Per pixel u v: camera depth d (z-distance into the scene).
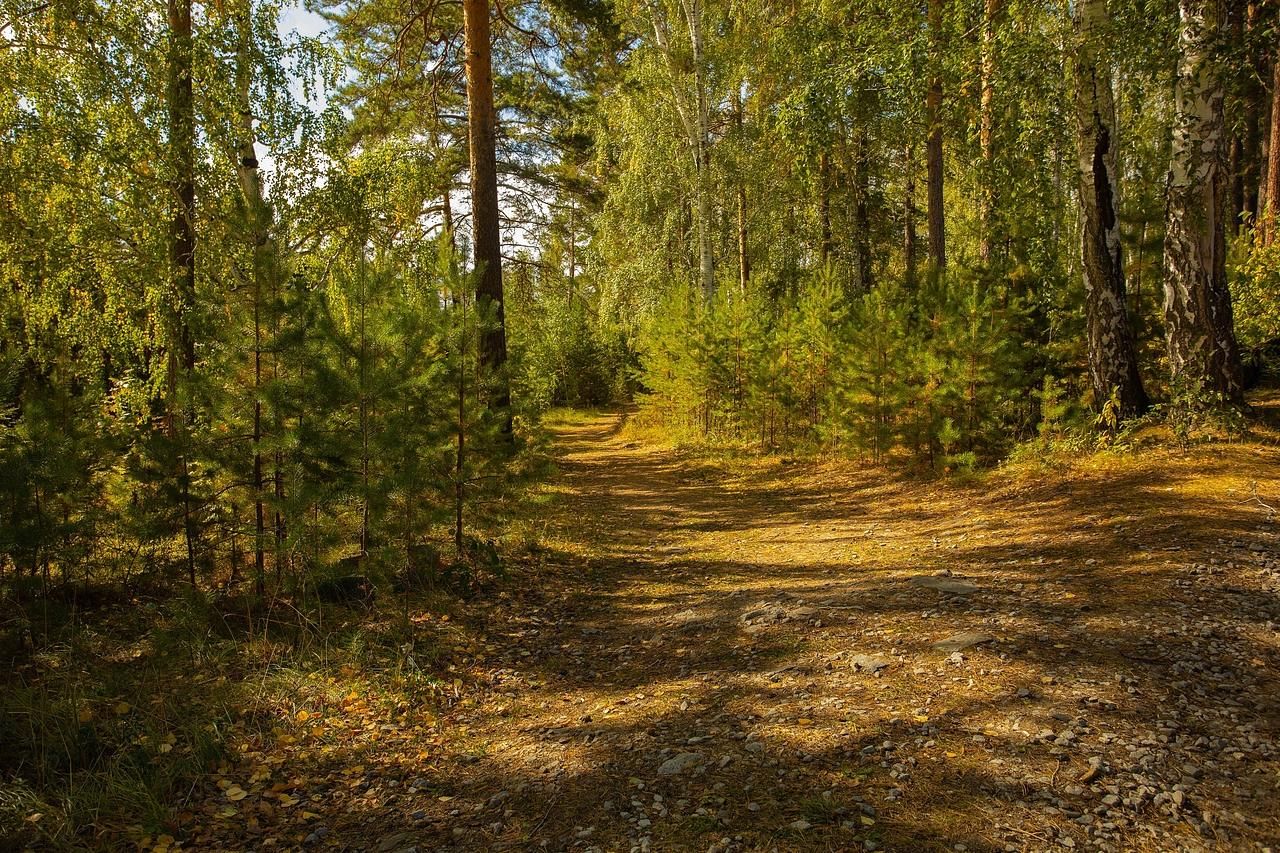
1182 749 3.09
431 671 4.92
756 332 15.91
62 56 8.43
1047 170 10.27
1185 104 8.04
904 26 9.98
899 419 10.90
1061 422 9.11
